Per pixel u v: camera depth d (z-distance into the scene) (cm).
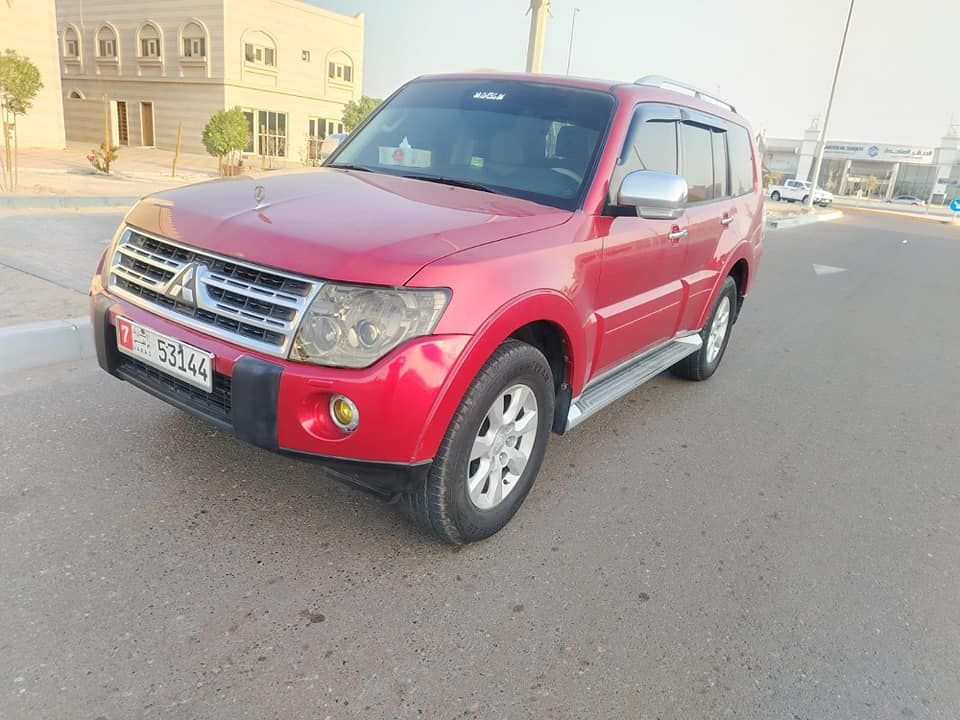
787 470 395
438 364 227
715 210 444
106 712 190
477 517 273
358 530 285
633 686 220
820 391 546
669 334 429
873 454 430
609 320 329
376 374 221
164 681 202
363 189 298
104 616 225
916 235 2570
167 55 3023
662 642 241
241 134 1819
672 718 208
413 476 238
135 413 366
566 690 215
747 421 466
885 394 553
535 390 285
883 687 230
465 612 245
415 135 367
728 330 544
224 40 2872
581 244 295
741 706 216
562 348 301
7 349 407
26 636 213
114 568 248
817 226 2511
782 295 971
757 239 536
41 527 266
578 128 339
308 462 233
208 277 244
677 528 319
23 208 910
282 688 204
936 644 254
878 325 819
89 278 566
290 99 3238
